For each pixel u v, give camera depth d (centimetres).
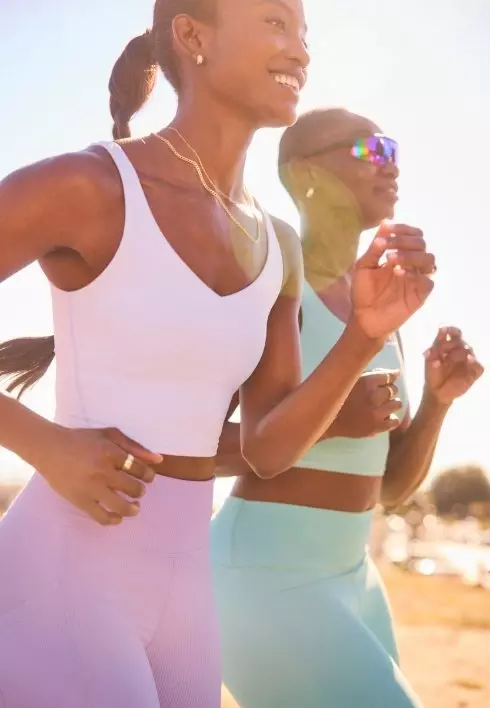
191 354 224
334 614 317
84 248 220
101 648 208
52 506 216
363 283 237
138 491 204
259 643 317
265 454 259
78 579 211
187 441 228
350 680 305
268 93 239
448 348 357
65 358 226
